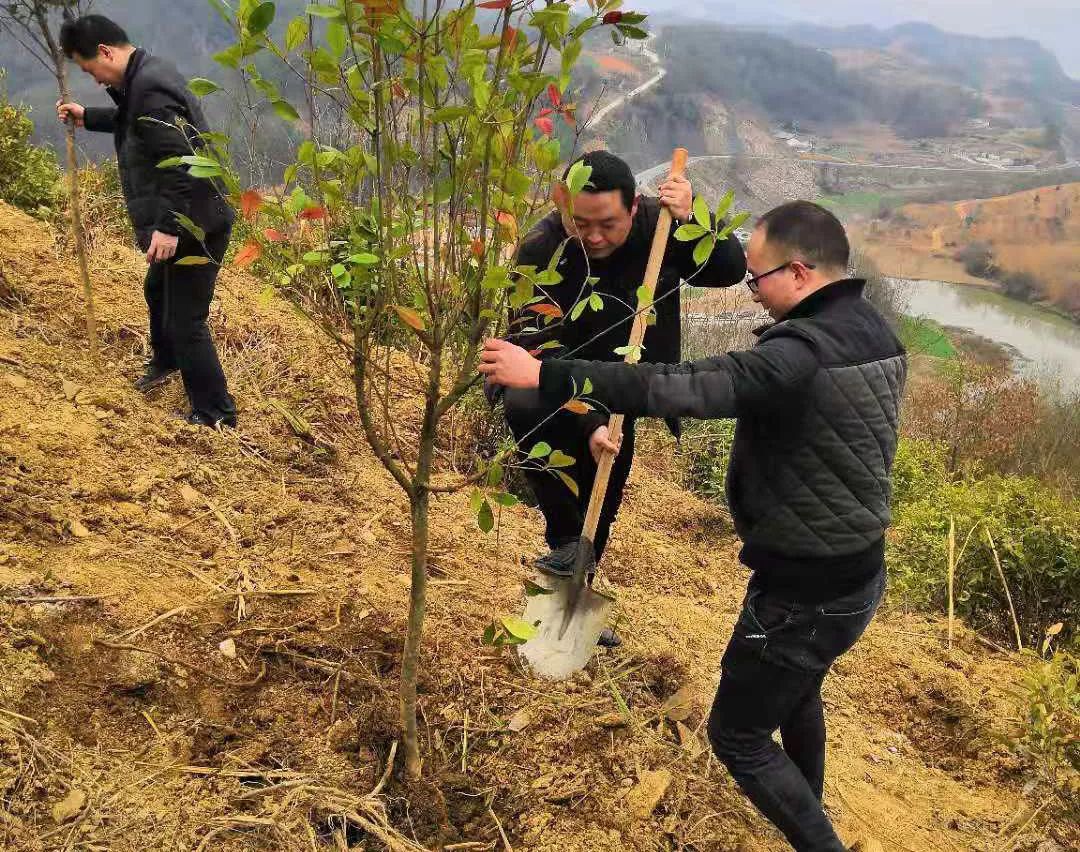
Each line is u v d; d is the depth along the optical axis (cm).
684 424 664
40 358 388
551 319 289
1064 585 464
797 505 210
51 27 383
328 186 171
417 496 212
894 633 444
